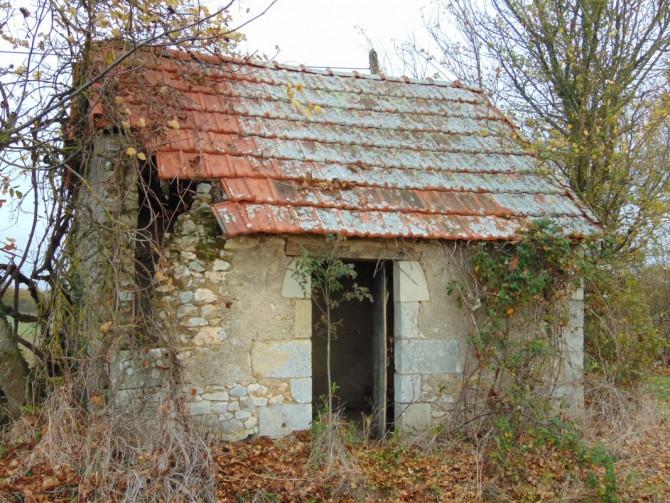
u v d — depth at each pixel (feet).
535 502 18.57
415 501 18.07
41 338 20.84
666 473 20.90
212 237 20.16
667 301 45.14
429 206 22.33
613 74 35.35
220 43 24.97
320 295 30.09
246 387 20.16
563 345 23.65
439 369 22.38
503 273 22.35
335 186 21.76
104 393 18.58
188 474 16.22
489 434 20.86
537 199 24.72
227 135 22.77
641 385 28.73
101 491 15.57
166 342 18.22
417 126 27.17
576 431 21.80
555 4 36.68
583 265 23.09
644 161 34.83
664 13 35.37
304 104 26.14
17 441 18.11
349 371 31.35
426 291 22.29
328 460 18.28
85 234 19.83
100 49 21.08
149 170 21.94
